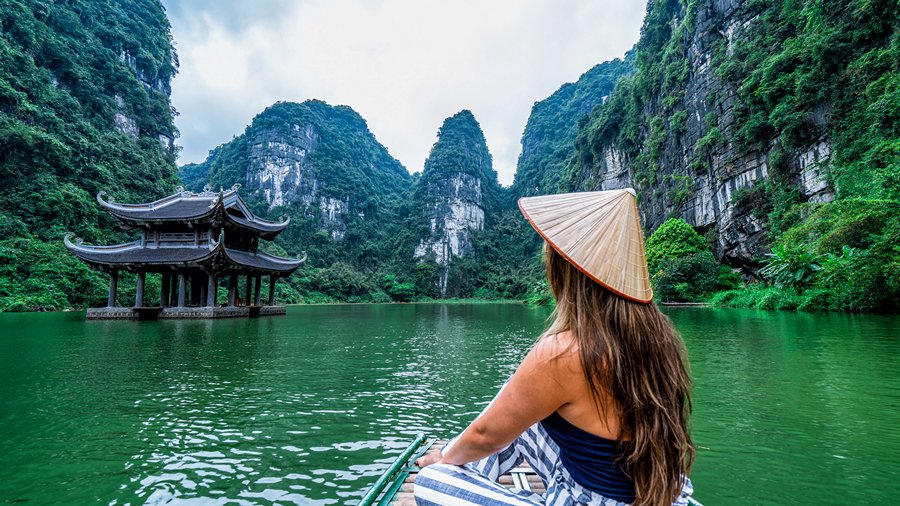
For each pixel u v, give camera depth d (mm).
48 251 31484
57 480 3324
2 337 12250
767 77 29531
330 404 5461
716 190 36781
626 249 1161
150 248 21391
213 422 4719
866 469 3441
